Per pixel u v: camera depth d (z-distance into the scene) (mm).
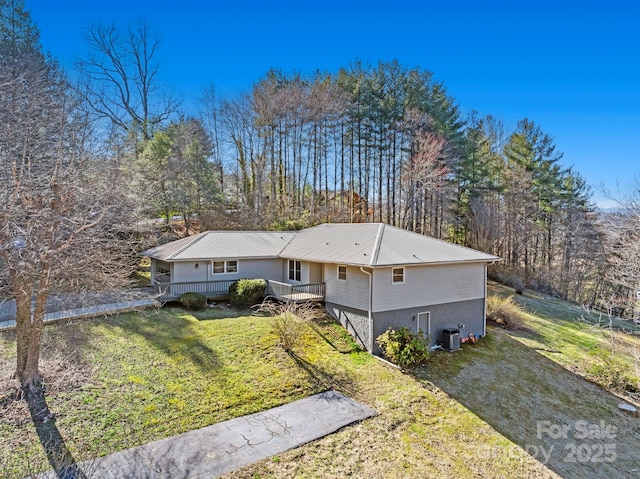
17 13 20859
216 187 28672
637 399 13305
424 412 10523
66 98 15227
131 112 32344
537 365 15109
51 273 8523
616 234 17938
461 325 17188
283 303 17031
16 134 10203
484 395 12086
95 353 11125
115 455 7301
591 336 19594
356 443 8625
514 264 33344
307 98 32312
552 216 34156
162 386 9875
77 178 9789
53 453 7121
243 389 10352
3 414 7996
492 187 32969
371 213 34719
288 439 8414
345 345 14758
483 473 8367
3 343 11234
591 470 9117
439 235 33438
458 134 33062
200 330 13727
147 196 23422
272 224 29156
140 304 15508
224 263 18922
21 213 8422
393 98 32156
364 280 15023
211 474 7047
